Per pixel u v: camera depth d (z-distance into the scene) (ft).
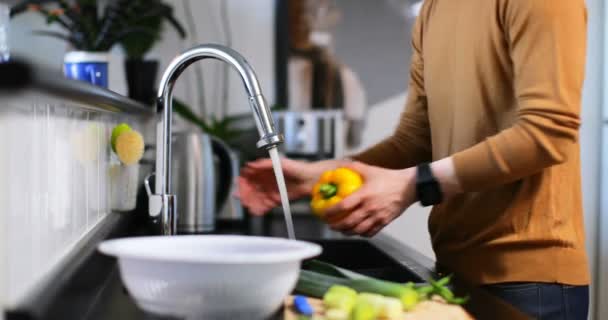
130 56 8.21
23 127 2.59
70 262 3.03
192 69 10.11
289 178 4.75
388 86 10.15
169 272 2.52
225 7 10.12
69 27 7.56
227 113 10.18
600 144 9.70
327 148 8.94
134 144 4.56
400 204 4.00
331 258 6.07
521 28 4.00
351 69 10.14
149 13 8.28
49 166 3.00
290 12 10.11
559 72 3.88
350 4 10.11
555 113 3.86
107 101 3.51
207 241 3.00
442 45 4.71
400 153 5.35
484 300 3.41
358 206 3.97
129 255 2.51
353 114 10.16
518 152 3.89
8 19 5.05
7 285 2.34
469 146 4.50
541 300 4.31
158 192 3.70
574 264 4.36
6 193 2.31
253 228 7.20
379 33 10.13
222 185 7.55
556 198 4.31
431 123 4.95
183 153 6.80
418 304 3.29
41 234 2.87
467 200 4.55
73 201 3.50
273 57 10.15
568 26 3.90
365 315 2.83
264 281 2.55
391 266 4.87
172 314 2.60
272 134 3.36
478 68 4.39
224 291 2.53
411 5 10.12
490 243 4.42
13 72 1.94
